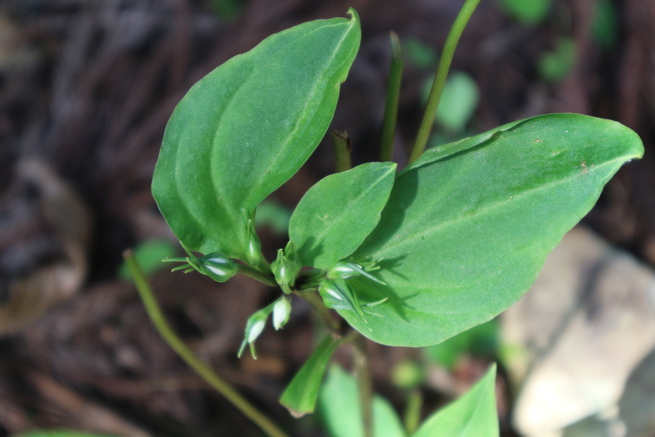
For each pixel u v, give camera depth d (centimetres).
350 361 68
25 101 79
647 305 64
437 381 68
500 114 82
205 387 65
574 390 63
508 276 35
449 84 76
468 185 35
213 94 34
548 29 86
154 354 66
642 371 62
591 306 66
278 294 68
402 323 35
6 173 75
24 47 82
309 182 73
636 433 60
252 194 35
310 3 81
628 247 78
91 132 75
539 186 34
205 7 83
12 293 67
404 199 35
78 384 64
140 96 76
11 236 70
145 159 73
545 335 66
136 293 67
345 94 80
